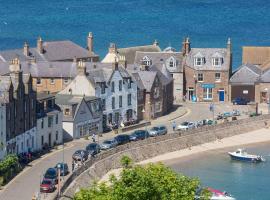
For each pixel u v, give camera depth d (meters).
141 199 130.50
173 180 134.25
